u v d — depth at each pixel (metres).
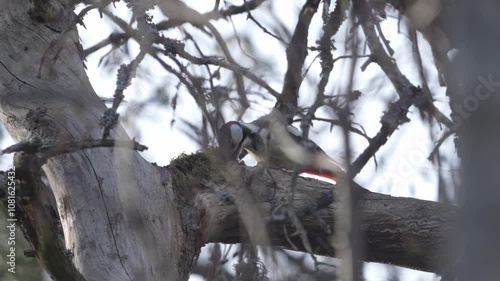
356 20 7.55
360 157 7.83
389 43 9.05
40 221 8.17
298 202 10.20
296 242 10.55
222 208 10.45
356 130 7.90
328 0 8.98
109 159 9.80
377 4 9.08
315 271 7.86
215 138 9.67
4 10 10.66
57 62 10.45
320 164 8.66
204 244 10.72
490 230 5.76
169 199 10.36
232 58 9.85
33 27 10.59
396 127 7.88
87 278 9.36
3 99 10.24
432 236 10.29
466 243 5.81
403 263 10.79
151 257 9.61
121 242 9.55
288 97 10.02
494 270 5.65
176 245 10.17
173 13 9.80
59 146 7.84
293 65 10.02
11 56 10.41
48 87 10.25
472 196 5.92
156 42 8.79
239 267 9.14
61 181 9.72
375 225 10.42
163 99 9.16
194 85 9.52
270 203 10.10
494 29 6.39
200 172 10.70
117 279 9.38
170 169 10.66
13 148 7.69
